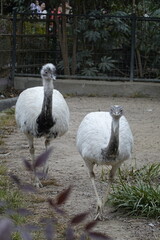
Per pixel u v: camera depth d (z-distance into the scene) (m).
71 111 11.96
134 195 5.85
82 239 2.47
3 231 1.99
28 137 6.97
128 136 5.64
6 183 6.64
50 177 7.05
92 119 5.80
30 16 14.95
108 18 14.81
